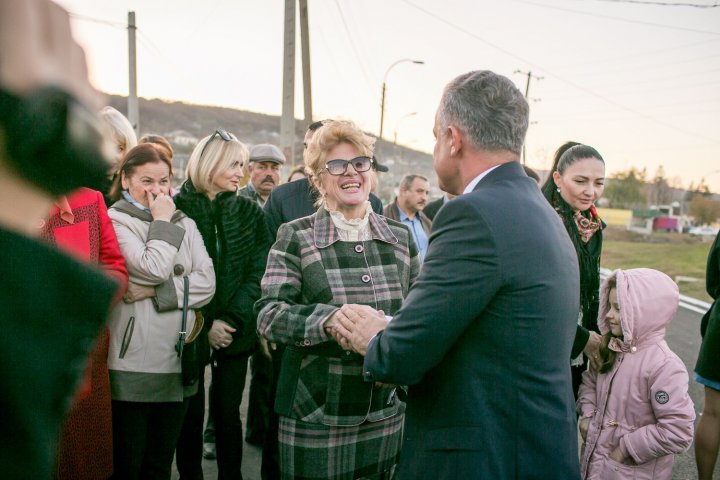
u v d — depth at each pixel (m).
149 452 2.54
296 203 3.23
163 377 2.40
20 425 0.44
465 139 1.56
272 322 2.02
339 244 2.19
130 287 2.35
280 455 2.15
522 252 1.38
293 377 2.11
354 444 2.11
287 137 9.71
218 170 2.82
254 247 2.97
